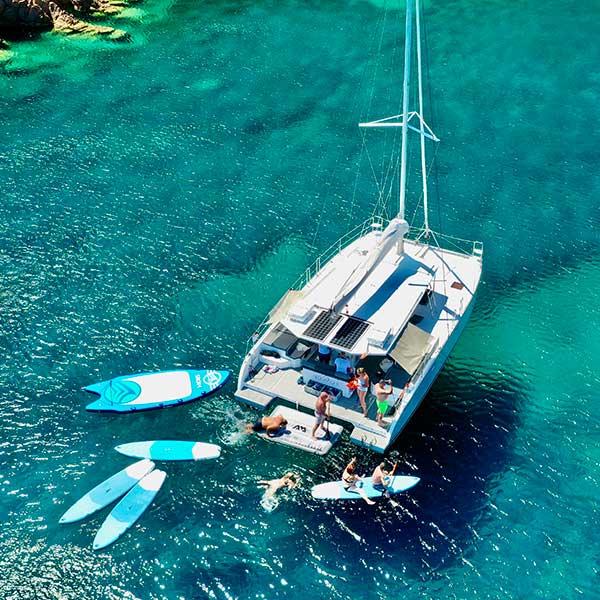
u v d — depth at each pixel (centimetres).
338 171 4719
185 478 2872
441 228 4234
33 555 2609
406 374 3112
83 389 3238
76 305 3681
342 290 3175
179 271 3912
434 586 2550
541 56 5978
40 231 4169
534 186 4569
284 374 3138
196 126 5169
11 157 4794
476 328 3584
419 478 2880
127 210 4359
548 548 2670
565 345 3497
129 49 6200
